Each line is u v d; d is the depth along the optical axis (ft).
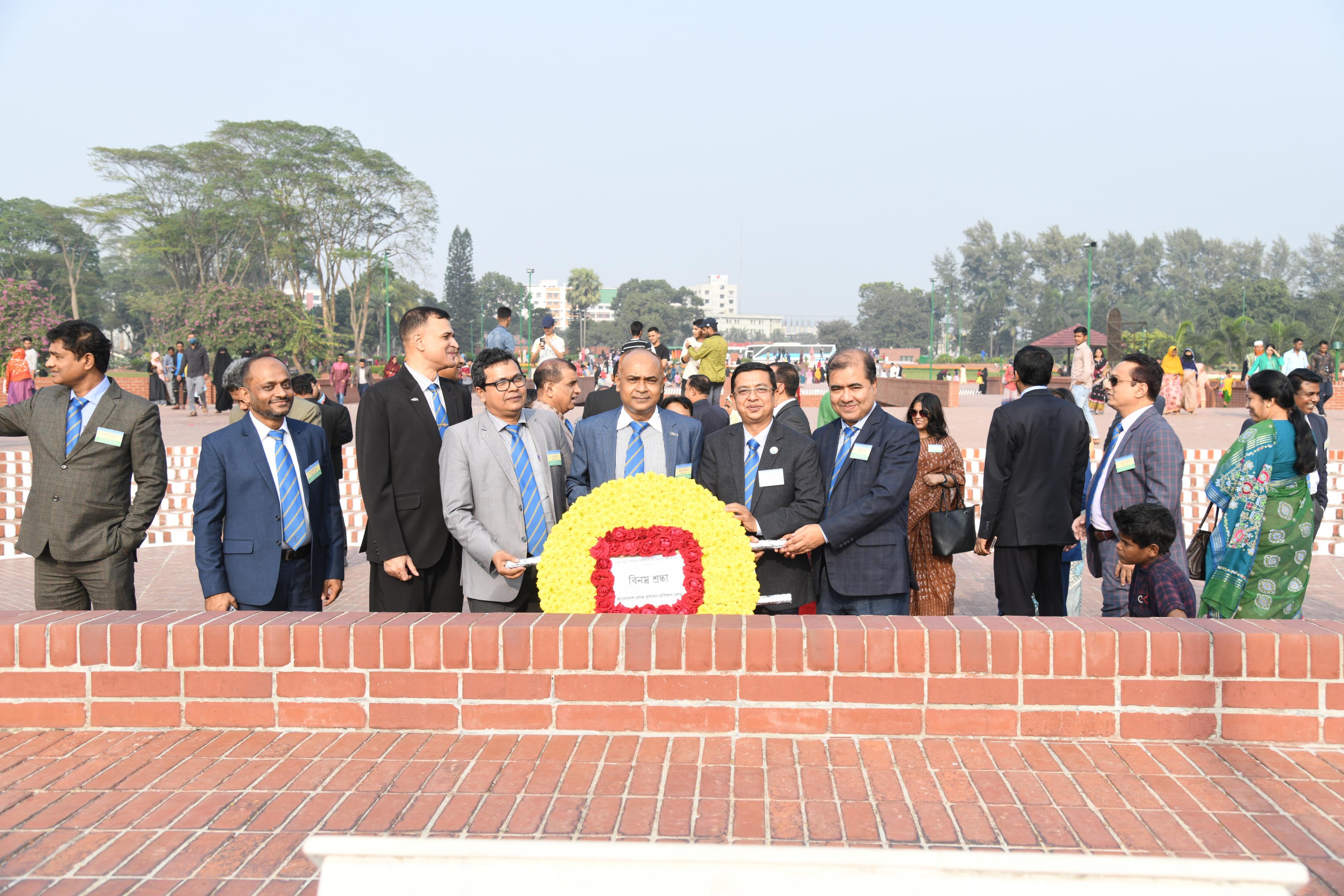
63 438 15.94
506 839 9.30
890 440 15.72
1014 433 18.11
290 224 215.31
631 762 11.03
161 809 10.02
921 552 19.72
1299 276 398.21
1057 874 5.90
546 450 16.65
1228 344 204.23
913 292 532.73
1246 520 16.44
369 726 11.96
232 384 16.46
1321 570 29.25
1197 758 11.10
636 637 11.71
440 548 16.53
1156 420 17.04
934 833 9.39
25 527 16.12
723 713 11.70
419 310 17.11
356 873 6.18
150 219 217.56
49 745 11.64
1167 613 14.73
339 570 17.43
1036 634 11.55
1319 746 11.35
